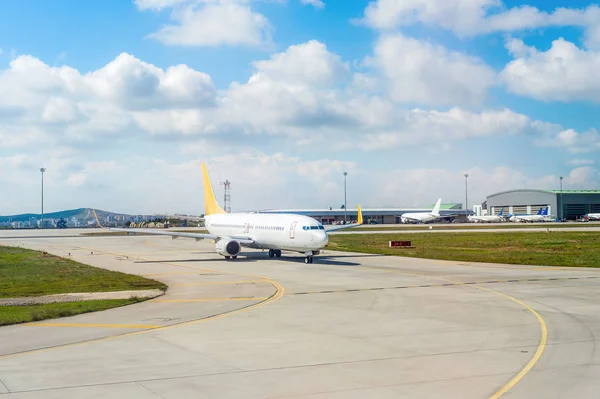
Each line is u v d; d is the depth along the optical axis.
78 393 15.69
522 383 16.55
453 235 125.00
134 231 71.62
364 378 17.16
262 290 38.75
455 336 23.31
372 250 79.94
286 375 17.52
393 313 29.16
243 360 19.44
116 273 51.06
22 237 141.50
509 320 26.98
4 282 44.34
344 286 40.75
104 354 20.31
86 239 127.75
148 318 27.84
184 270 53.84
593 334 23.64
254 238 67.56
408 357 19.78
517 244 90.56
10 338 23.11
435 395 15.48
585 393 15.60
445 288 39.34
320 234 56.81
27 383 16.66
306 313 29.25
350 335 23.59
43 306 32.03
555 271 51.03
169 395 15.52
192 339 22.88
